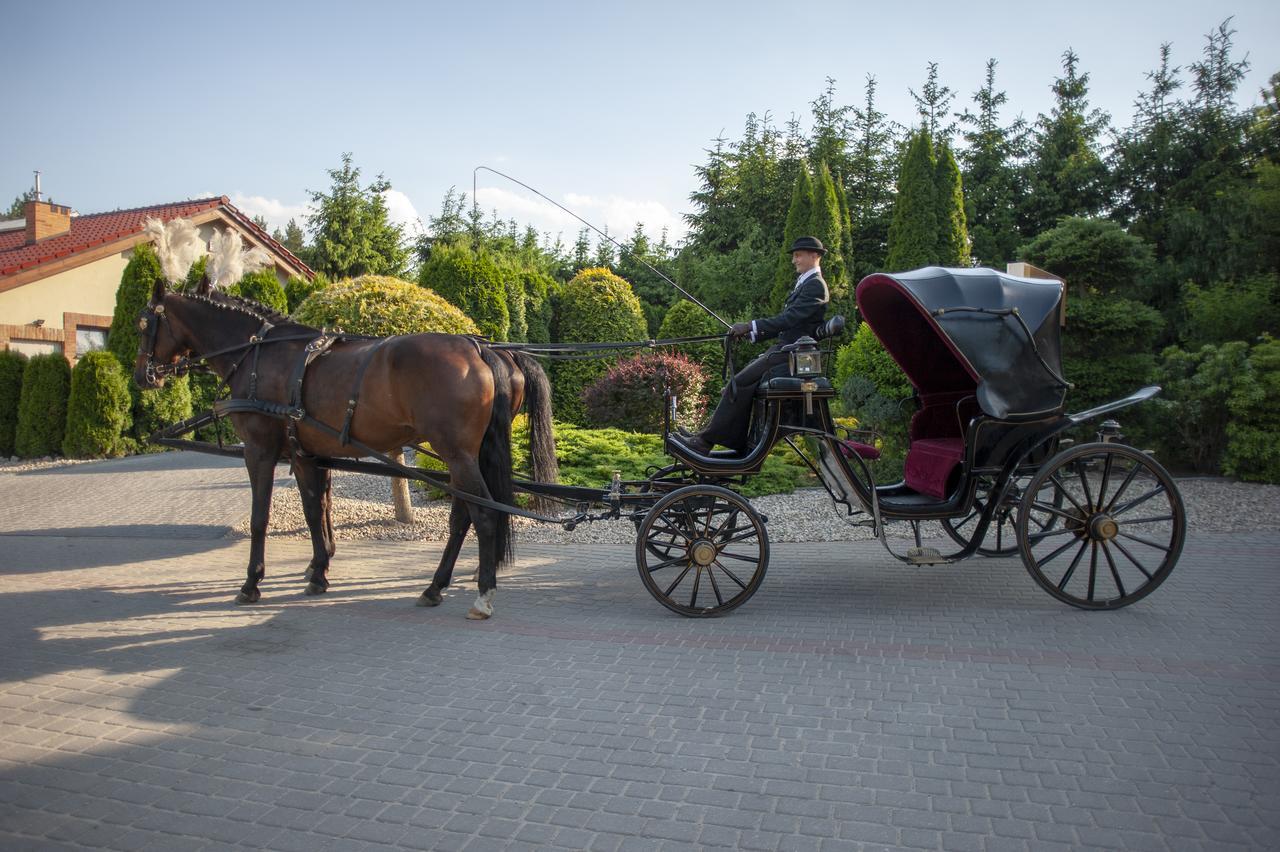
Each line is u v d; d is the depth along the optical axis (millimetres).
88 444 14570
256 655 5004
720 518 8398
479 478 5691
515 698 4324
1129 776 3418
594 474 9930
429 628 5508
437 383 5629
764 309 20625
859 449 5902
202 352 6473
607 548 7883
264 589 6523
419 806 3291
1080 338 11227
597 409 12734
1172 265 14938
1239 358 10711
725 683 4480
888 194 23188
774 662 4777
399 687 4488
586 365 15211
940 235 14531
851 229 21984
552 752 3727
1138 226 16344
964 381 6461
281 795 3389
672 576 6832
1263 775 3410
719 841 3014
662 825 3125
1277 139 16109
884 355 10523
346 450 6137
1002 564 6977
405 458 12836
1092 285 11773
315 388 5977
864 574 6762
